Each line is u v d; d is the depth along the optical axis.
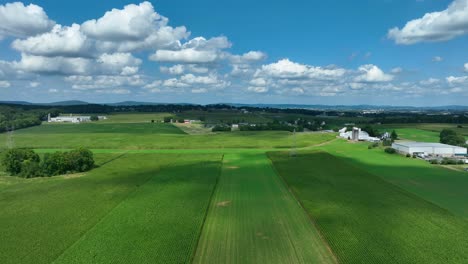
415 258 46.19
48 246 50.59
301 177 94.12
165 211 65.38
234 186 85.25
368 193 77.50
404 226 57.28
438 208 66.56
